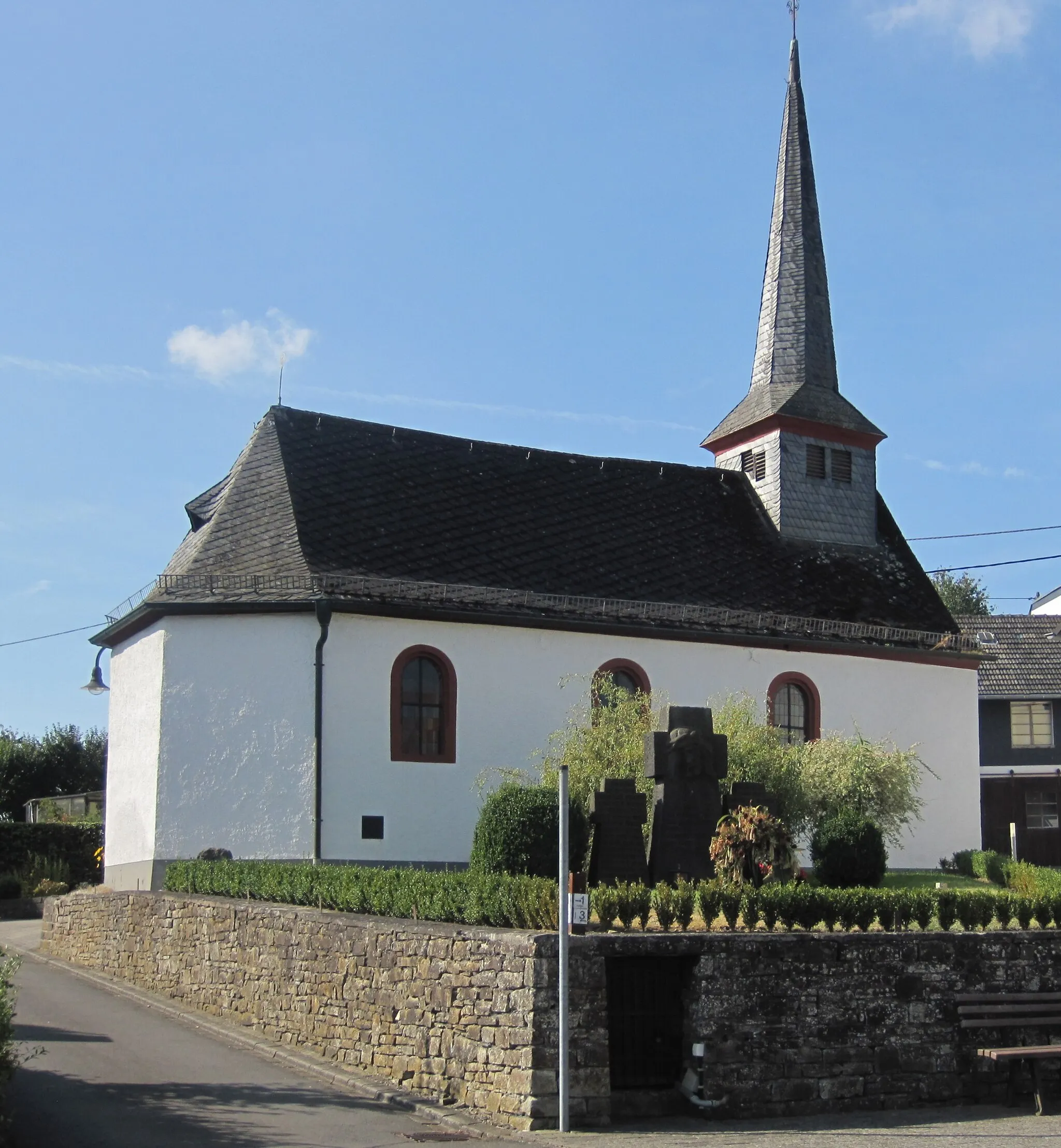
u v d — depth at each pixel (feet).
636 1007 47.83
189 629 82.58
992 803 143.13
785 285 114.93
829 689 99.55
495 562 91.56
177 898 73.00
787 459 108.78
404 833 82.23
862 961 50.44
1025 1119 48.14
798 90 119.55
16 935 104.37
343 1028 54.85
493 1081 45.75
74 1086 49.52
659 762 63.21
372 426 98.12
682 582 98.27
